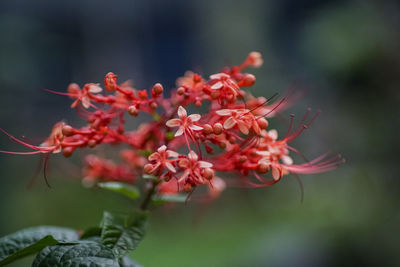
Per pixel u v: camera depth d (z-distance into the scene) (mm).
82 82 14109
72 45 14719
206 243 9133
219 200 10609
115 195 7938
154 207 2670
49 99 12062
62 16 14727
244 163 2402
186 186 2104
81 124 9070
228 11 14078
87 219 9547
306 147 9242
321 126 8977
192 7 16094
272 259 8148
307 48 8703
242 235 9328
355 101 8125
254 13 13945
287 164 2592
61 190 10062
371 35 7566
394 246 7305
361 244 7625
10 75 8727
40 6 14195
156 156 2119
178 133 2154
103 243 2203
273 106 2920
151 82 16141
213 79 2391
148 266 8242
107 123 2455
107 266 1912
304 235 8531
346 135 8375
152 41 16453
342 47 7680
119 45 15875
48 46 11164
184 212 10133
